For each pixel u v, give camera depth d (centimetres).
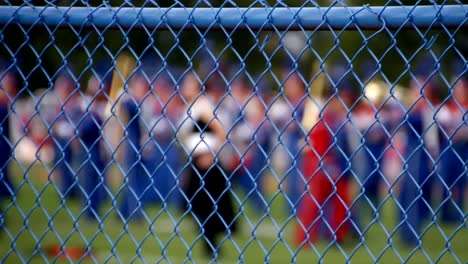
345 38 3847
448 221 3744
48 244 3197
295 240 3316
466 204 3778
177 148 4081
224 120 2977
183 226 3809
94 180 4016
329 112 3023
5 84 2656
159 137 3659
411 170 3250
